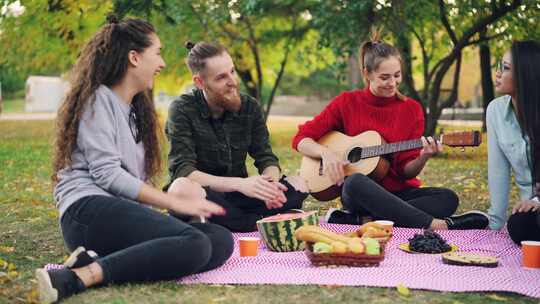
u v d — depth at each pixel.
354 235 4.27
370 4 11.09
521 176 4.76
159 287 3.57
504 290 3.50
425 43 13.98
